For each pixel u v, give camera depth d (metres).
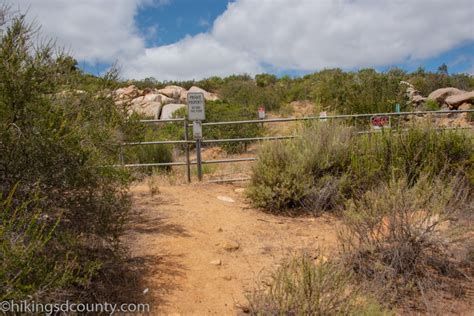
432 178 5.50
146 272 3.87
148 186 7.30
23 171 3.24
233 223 5.46
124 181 4.05
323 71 27.42
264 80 31.72
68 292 2.95
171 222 5.32
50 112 3.35
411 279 3.75
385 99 13.98
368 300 3.04
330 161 6.41
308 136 6.74
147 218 5.45
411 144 6.40
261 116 13.19
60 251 3.03
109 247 3.89
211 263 4.17
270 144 6.59
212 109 16.00
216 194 6.96
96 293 3.34
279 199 5.98
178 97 23.23
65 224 3.43
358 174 6.09
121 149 4.98
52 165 3.27
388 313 3.06
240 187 7.52
